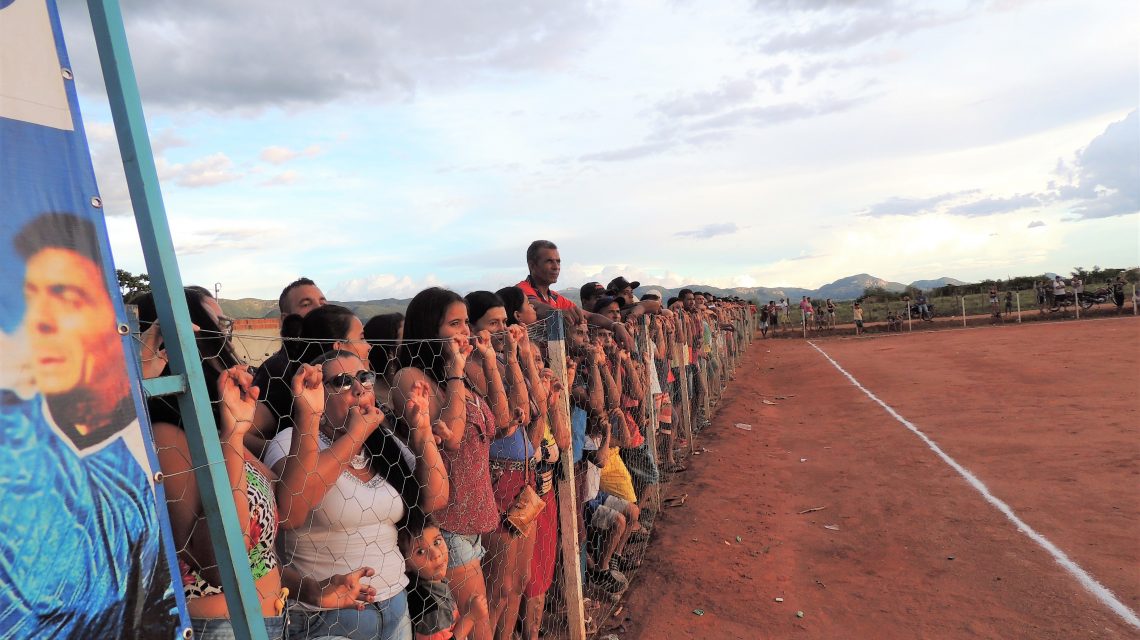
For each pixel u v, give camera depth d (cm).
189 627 158
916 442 977
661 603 509
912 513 674
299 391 223
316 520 249
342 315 297
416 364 329
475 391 341
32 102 143
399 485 276
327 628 250
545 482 412
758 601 504
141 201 166
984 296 4419
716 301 2017
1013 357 1919
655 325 807
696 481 847
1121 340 2081
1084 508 646
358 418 243
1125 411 1041
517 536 369
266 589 216
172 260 170
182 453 190
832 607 490
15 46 142
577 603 437
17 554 129
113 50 165
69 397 140
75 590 137
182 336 169
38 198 140
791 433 1138
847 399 1460
